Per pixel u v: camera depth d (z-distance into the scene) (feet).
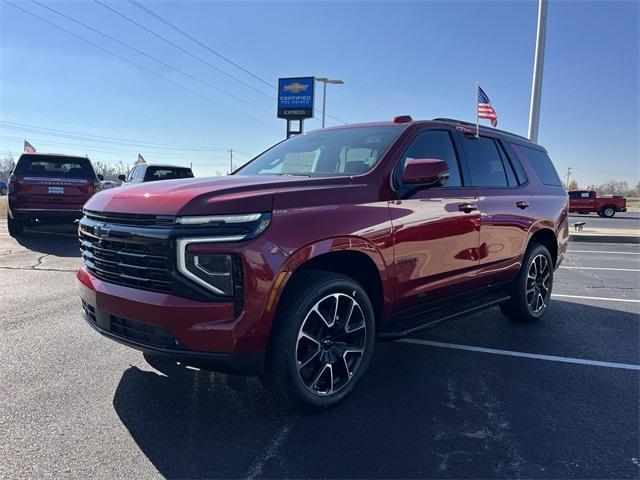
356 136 13.92
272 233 9.50
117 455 8.95
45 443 9.28
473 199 14.56
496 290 16.52
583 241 53.26
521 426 10.36
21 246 34.32
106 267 10.47
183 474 8.45
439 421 10.50
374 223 11.24
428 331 17.19
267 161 15.14
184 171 52.47
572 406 11.33
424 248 12.62
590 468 8.88
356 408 11.03
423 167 11.55
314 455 9.11
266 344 9.55
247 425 10.15
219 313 9.15
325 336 10.76
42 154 37.76
